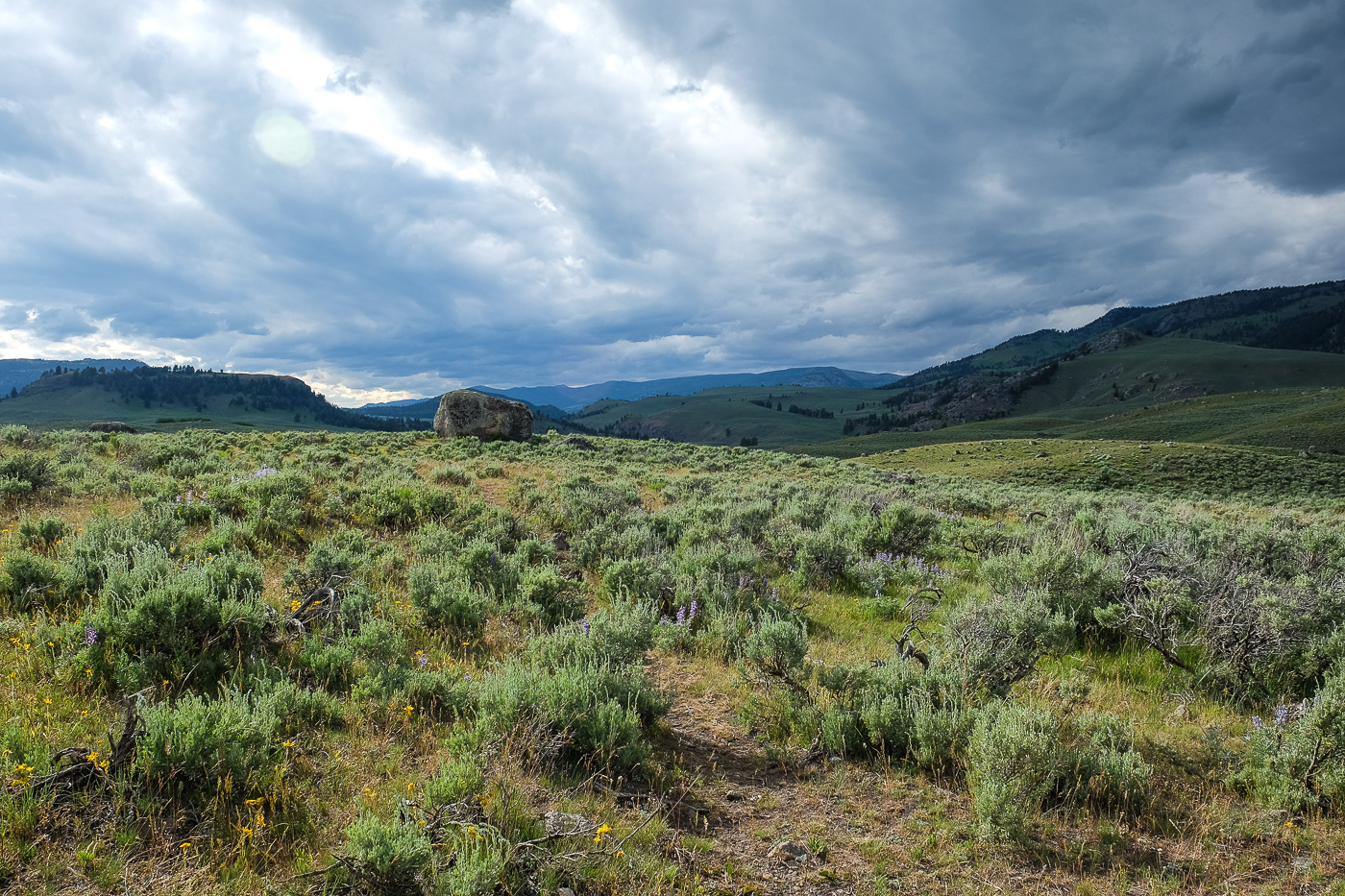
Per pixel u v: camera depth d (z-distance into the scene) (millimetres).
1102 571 8812
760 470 38969
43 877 2963
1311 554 10844
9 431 21766
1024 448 80125
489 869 3154
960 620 7492
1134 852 4160
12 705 4254
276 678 5219
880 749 5254
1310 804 4605
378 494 14258
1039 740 4613
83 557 6965
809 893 3650
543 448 40844
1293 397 122000
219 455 23219
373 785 4047
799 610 9164
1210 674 6902
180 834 3393
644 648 6738
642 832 3965
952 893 3719
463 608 7250
